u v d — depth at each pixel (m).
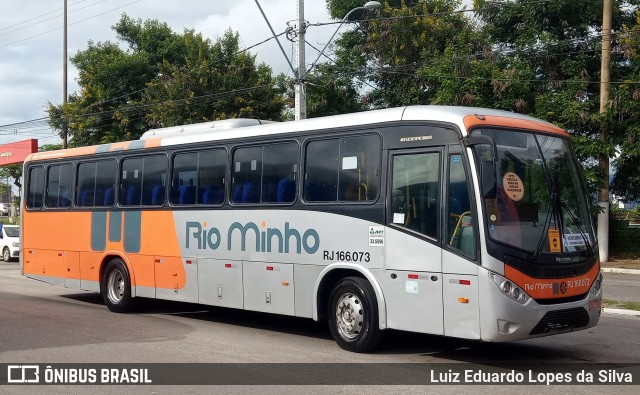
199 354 9.45
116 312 13.76
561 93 24.69
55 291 18.05
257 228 10.98
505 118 8.95
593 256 8.98
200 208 12.03
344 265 9.60
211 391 7.47
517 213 8.41
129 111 34.53
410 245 8.85
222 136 11.80
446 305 8.43
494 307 8.01
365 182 9.52
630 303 14.61
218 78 31.84
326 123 10.15
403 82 30.73
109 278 13.93
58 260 15.23
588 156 24.05
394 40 31.05
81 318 12.98
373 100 32.81
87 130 36.44
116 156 13.97
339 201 9.80
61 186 15.36
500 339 8.02
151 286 13.00
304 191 10.31
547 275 8.35
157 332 11.36
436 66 26.75
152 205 13.06
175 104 30.94
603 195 24.86
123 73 36.69
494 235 8.13
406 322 8.88
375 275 9.25
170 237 12.60
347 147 9.82
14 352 9.62
